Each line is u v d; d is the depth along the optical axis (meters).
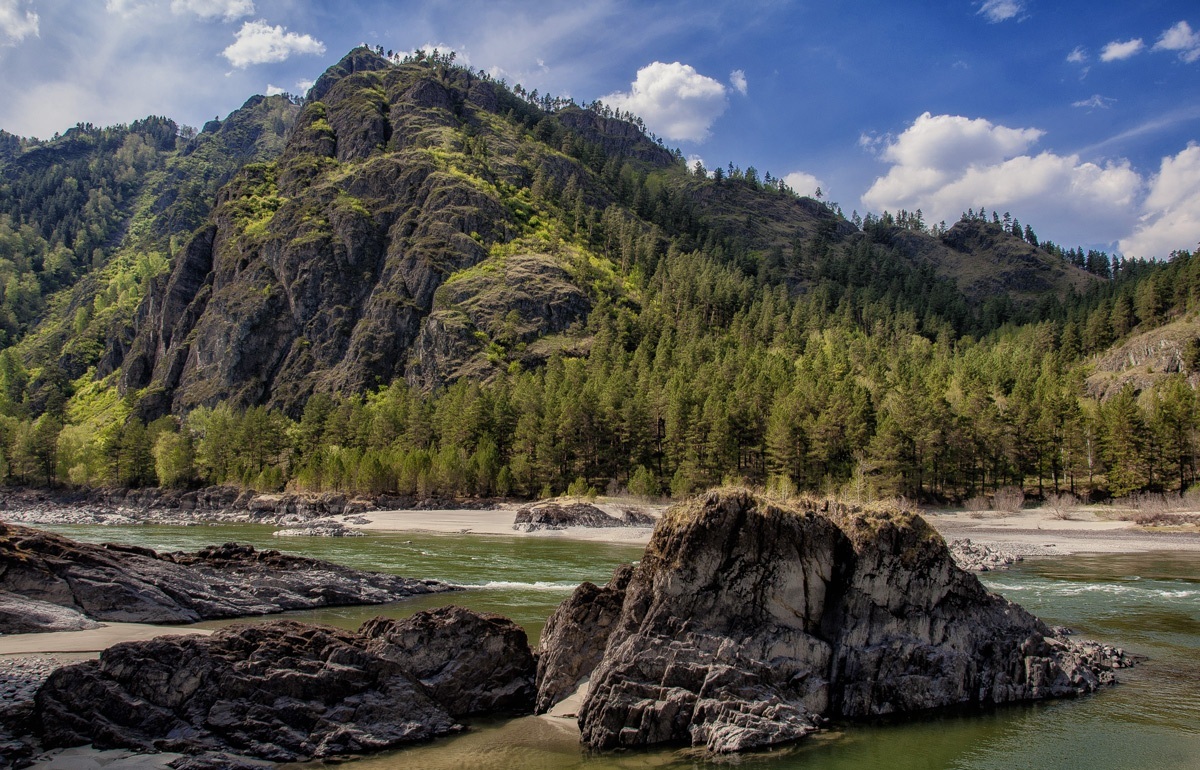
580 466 119.44
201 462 147.75
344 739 19.41
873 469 100.88
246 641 21.19
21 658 24.11
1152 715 22.25
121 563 34.94
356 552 62.28
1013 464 108.44
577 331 199.00
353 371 196.25
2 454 149.12
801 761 18.84
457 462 118.69
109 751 18.14
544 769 18.41
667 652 21.34
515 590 42.91
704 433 110.81
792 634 22.20
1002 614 25.48
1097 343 179.88
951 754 19.36
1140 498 94.44
